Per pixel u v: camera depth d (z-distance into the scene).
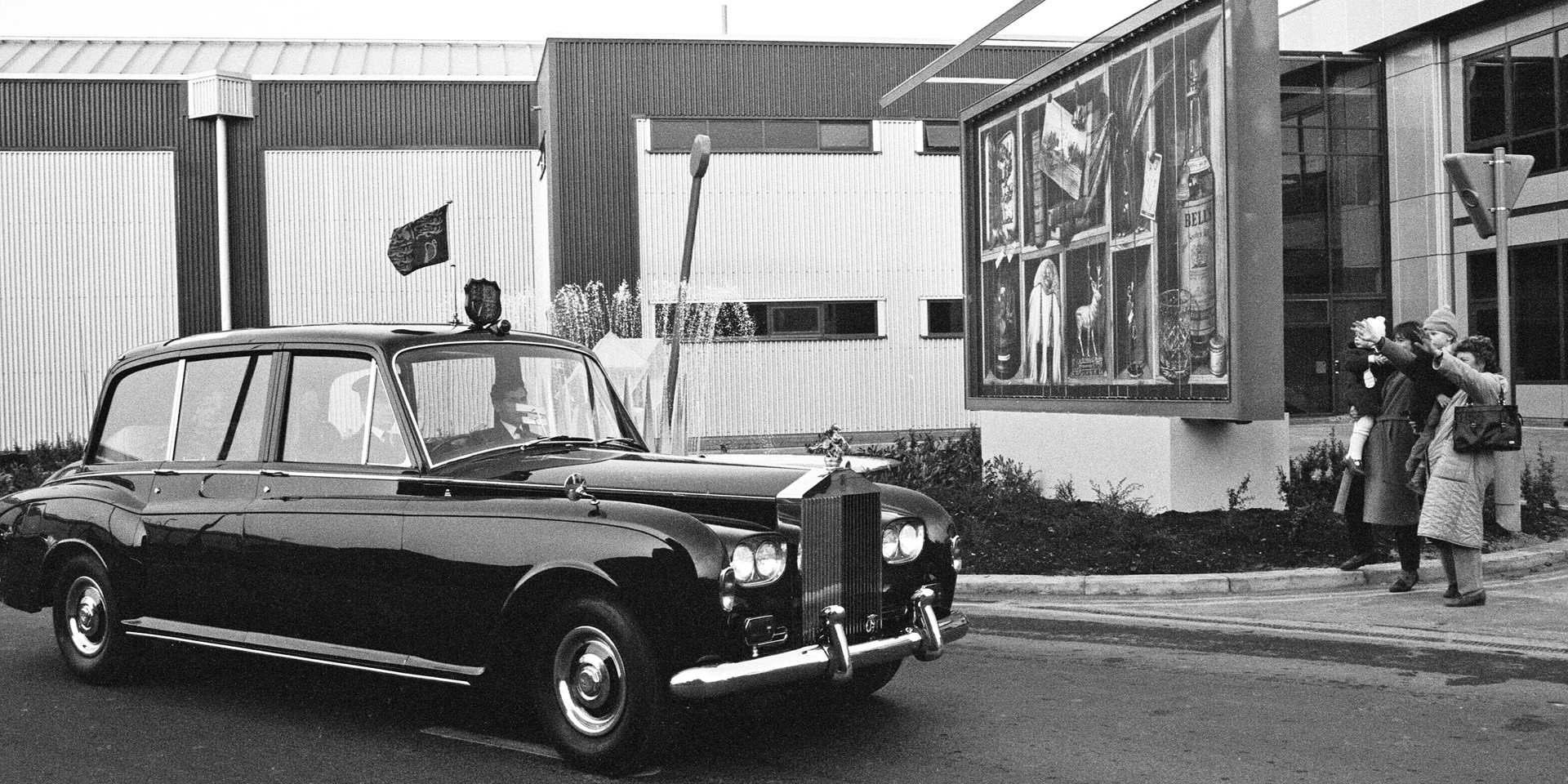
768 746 5.27
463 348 5.84
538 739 5.43
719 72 28.97
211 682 6.55
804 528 4.88
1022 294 13.33
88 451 6.75
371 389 5.62
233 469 5.95
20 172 28.94
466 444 5.66
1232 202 9.74
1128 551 9.92
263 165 29.86
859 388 29.48
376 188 30.31
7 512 6.78
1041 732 5.44
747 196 29.05
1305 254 29.44
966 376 14.61
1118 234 11.45
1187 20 10.34
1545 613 7.95
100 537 6.28
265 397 5.98
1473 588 8.18
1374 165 29.78
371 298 30.30
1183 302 10.48
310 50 38.75
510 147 30.80
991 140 13.92
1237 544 9.95
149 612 6.17
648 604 4.63
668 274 28.78
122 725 5.69
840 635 4.88
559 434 6.07
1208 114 10.08
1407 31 28.16
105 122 29.22
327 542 5.48
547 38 28.31
